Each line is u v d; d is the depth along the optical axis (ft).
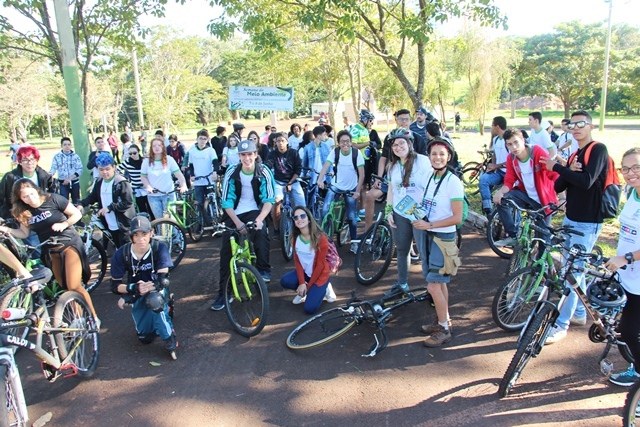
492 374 13.32
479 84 108.27
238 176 17.62
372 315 15.05
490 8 30.30
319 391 12.94
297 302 18.33
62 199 15.87
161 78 122.42
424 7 29.78
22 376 14.23
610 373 12.69
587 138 14.38
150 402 12.78
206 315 17.85
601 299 11.88
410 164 16.29
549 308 12.15
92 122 127.24
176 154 43.19
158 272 14.76
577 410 11.66
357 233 26.25
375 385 13.08
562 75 152.97
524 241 17.38
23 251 16.43
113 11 35.04
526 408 11.83
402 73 32.40
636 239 10.94
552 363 13.66
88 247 20.21
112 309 18.72
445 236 14.37
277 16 31.71
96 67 48.75
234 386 13.33
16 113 120.06
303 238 17.37
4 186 20.20
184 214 26.37
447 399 12.32
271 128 56.95
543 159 17.70
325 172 24.32
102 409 12.58
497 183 25.04
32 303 14.14
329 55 69.72
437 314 15.02
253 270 15.87
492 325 16.08
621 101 180.04
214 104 216.95
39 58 47.19
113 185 21.02
